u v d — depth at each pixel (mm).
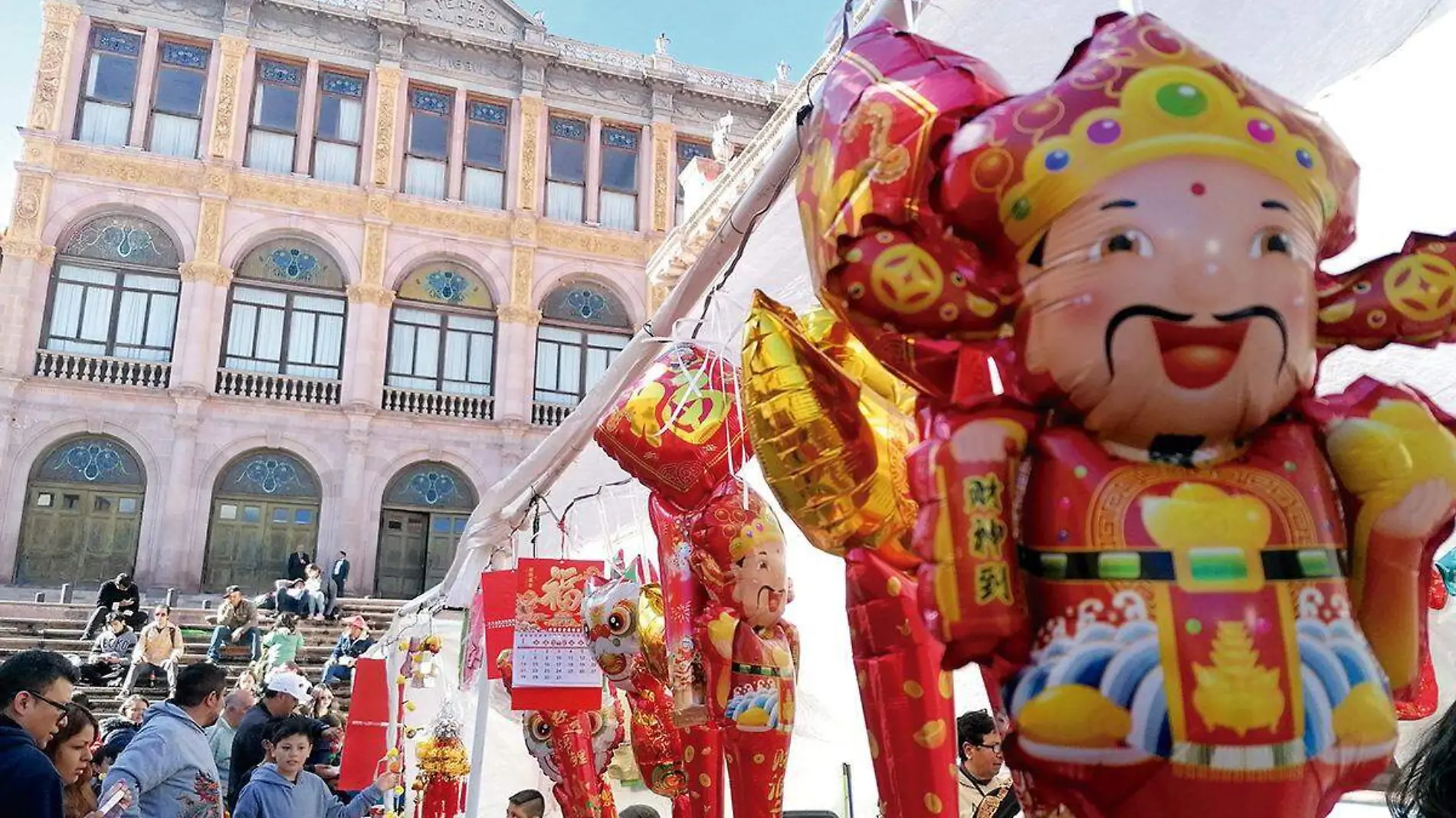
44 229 16641
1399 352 2348
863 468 1330
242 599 13297
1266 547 920
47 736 2742
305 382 17609
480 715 4656
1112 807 909
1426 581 1006
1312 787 883
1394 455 983
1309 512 953
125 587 13680
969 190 981
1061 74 1037
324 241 18266
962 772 2846
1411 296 1031
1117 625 901
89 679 11844
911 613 1317
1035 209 947
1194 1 2025
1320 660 902
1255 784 858
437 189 19469
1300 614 912
